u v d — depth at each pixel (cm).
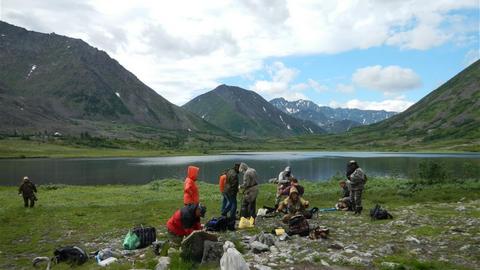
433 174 3872
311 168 10775
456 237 1531
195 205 1494
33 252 1689
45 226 2259
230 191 1992
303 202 2034
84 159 17625
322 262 1200
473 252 1313
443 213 2186
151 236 1638
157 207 2884
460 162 10669
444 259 1234
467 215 2084
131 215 2567
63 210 2852
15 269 1433
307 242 1507
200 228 1509
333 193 3325
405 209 2395
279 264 1198
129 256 1462
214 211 2628
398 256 1267
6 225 2311
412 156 17225
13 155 19262
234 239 1566
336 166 11512
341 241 1525
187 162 14700
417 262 1168
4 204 3419
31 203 3142
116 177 9000
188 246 1262
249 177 1994
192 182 1673
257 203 2897
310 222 1992
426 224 1848
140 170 11025
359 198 2288
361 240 1538
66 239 1922
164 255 1367
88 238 1928
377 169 9538
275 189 3947
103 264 1358
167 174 9762
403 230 1720
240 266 1027
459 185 3409
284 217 1989
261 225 1920
